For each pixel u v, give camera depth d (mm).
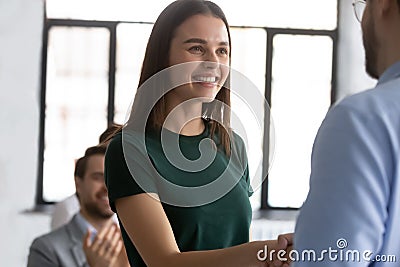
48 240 3904
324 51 8758
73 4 8547
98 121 8602
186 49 1925
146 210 1921
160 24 1964
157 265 1886
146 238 1907
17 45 8281
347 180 1408
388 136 1421
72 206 4906
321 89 8742
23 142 8289
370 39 1585
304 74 8727
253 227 7949
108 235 3631
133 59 8609
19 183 8250
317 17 8750
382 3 1545
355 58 8664
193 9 1929
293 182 8547
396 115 1438
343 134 1432
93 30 8586
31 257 3898
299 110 8688
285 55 8734
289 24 8734
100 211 3914
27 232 8102
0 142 8250
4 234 8125
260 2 8711
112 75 8586
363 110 1440
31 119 8320
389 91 1470
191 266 1849
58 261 3863
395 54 1540
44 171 8500
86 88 8586
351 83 8672
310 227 1424
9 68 8273
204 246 1986
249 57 8719
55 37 8547
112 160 1971
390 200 1422
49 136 8523
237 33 8711
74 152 8547
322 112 8711
